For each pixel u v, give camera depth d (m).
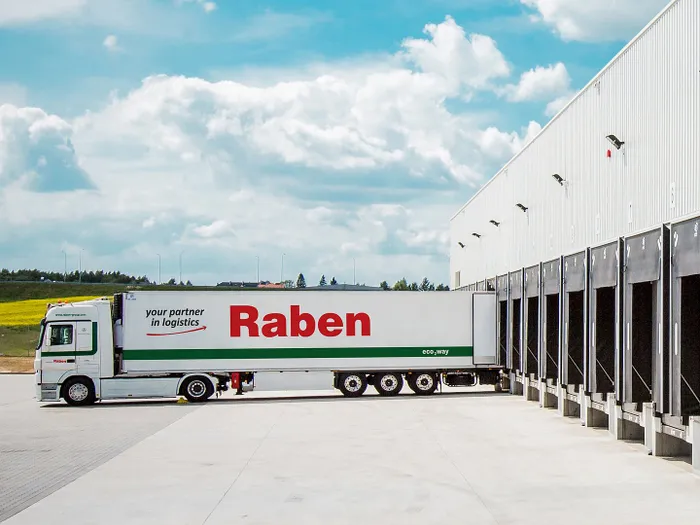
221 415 23.72
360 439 17.94
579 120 22.25
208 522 10.27
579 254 20.92
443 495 11.84
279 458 15.36
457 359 30.39
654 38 16.89
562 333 22.67
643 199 17.48
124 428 20.80
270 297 29.28
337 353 29.64
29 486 12.91
